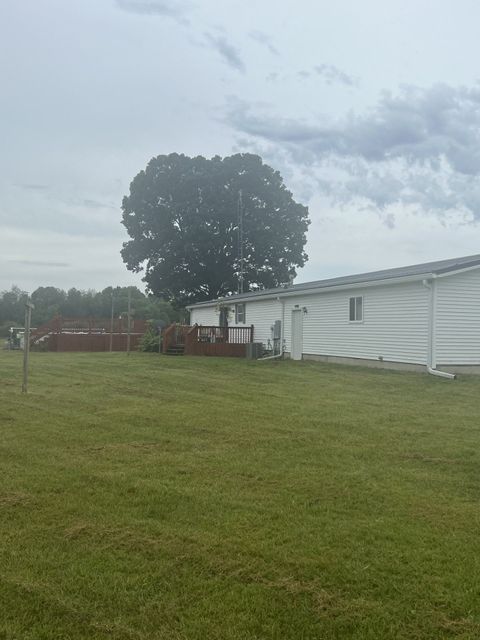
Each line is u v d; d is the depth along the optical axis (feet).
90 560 11.35
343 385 41.29
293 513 14.11
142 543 12.20
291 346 71.67
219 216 127.44
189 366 56.65
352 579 10.68
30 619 9.36
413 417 27.78
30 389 36.37
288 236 134.31
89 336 91.20
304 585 10.49
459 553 11.82
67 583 10.44
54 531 12.82
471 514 14.16
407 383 42.47
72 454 19.66
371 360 56.65
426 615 9.51
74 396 33.37
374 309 56.24
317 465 18.63
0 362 58.95
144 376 45.65
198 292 134.62
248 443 21.66
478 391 38.22
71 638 8.87
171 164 129.18
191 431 23.73
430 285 48.73
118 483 16.33
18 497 15.06
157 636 8.91
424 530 13.06
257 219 130.52
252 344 72.54
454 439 22.70
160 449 20.59
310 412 28.86
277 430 24.14
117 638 8.86
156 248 130.41
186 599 9.96
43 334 89.25
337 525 13.33
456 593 10.20
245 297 83.76
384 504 14.85
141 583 10.49
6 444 20.99
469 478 17.31
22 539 12.35
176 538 12.46
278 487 16.22
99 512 14.02
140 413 27.76
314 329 66.90
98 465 18.25
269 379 45.06
